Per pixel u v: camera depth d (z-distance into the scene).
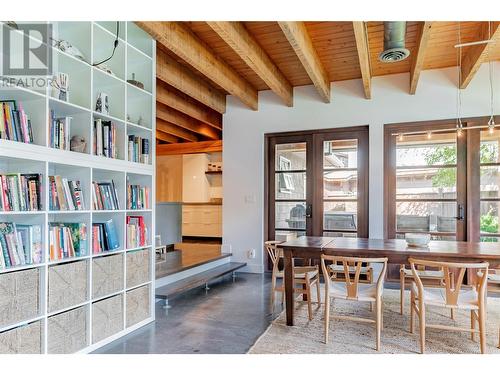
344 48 3.98
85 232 2.65
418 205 4.72
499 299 3.97
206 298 4.06
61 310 2.38
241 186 5.63
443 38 3.71
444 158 4.62
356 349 2.62
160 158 9.05
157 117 5.55
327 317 2.76
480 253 2.72
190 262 4.84
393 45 2.88
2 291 2.02
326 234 5.17
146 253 3.25
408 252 2.86
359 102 4.97
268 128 5.49
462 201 4.54
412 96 4.71
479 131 4.45
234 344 2.74
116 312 2.86
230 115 5.71
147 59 3.44
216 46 3.95
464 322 3.18
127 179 3.21
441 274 3.50
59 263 2.44
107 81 3.04
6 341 2.04
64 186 2.51
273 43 3.85
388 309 3.58
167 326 3.14
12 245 2.12
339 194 5.13
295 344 2.72
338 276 4.18
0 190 2.08
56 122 2.47
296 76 4.91
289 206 5.42
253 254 5.53
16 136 2.20
